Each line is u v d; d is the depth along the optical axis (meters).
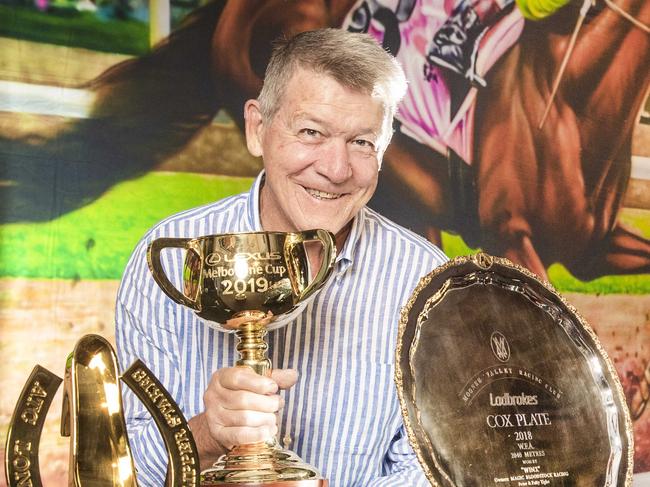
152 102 2.63
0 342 2.43
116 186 2.58
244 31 2.75
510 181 3.22
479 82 3.16
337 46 1.34
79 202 2.54
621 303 3.47
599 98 3.44
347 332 1.53
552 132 3.33
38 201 2.49
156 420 0.99
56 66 2.52
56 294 2.51
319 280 1.11
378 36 2.96
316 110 1.33
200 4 2.70
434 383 1.17
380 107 1.36
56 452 2.46
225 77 2.73
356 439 1.52
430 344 1.20
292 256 1.12
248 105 1.50
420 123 3.04
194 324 1.50
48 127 2.50
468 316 1.24
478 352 1.22
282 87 1.37
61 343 2.51
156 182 2.63
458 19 3.12
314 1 2.86
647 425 3.48
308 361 1.51
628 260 3.49
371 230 1.58
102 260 2.56
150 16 2.63
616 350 3.45
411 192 3.02
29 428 0.96
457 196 3.11
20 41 2.47
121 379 0.98
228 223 1.56
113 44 2.58
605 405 1.26
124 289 1.56
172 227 1.57
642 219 3.53
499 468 1.16
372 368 1.53
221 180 2.72
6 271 2.45
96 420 0.94
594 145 3.42
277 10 2.80
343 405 1.52
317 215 1.39
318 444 1.51
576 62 3.38
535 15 3.29
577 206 3.38
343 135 1.35
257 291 1.10
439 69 3.08
